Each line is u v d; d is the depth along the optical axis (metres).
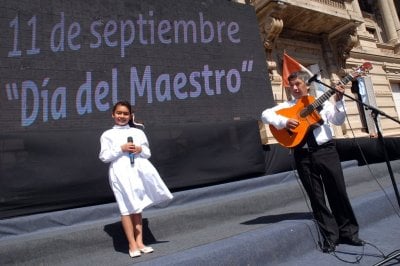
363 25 14.17
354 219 3.55
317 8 10.07
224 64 6.96
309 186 3.58
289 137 3.62
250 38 7.51
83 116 5.35
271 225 3.70
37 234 3.69
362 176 6.85
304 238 3.53
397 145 8.98
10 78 4.99
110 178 3.31
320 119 3.53
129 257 3.13
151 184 3.36
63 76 5.36
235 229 3.89
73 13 5.70
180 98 6.26
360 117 11.66
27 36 5.26
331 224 3.54
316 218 3.61
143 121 5.79
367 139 8.70
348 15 10.84
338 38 11.66
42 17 5.43
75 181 4.74
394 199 4.95
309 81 3.63
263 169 6.59
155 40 6.34
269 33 9.46
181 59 6.51
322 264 3.12
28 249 3.12
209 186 5.89
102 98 5.57
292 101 3.84
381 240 3.67
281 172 7.06
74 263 3.17
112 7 6.07
